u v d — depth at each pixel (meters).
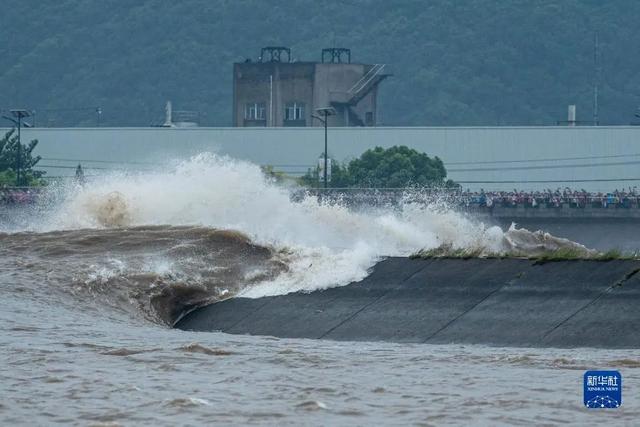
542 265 116.44
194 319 123.00
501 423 72.50
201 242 137.38
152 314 124.00
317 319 117.12
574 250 122.25
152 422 73.00
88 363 92.00
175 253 135.25
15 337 104.12
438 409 76.06
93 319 117.00
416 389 82.00
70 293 125.25
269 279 128.88
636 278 110.19
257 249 135.50
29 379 85.62
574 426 71.75
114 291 126.50
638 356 95.62
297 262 130.75
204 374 87.81
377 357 95.88
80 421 73.31
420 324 112.19
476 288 115.81
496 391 81.12
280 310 120.75
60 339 103.88
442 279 118.94
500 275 116.81
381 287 120.62
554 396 79.38
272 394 80.62
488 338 107.50
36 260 137.00
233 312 122.50
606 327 105.12
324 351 99.38
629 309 106.62
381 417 74.12
